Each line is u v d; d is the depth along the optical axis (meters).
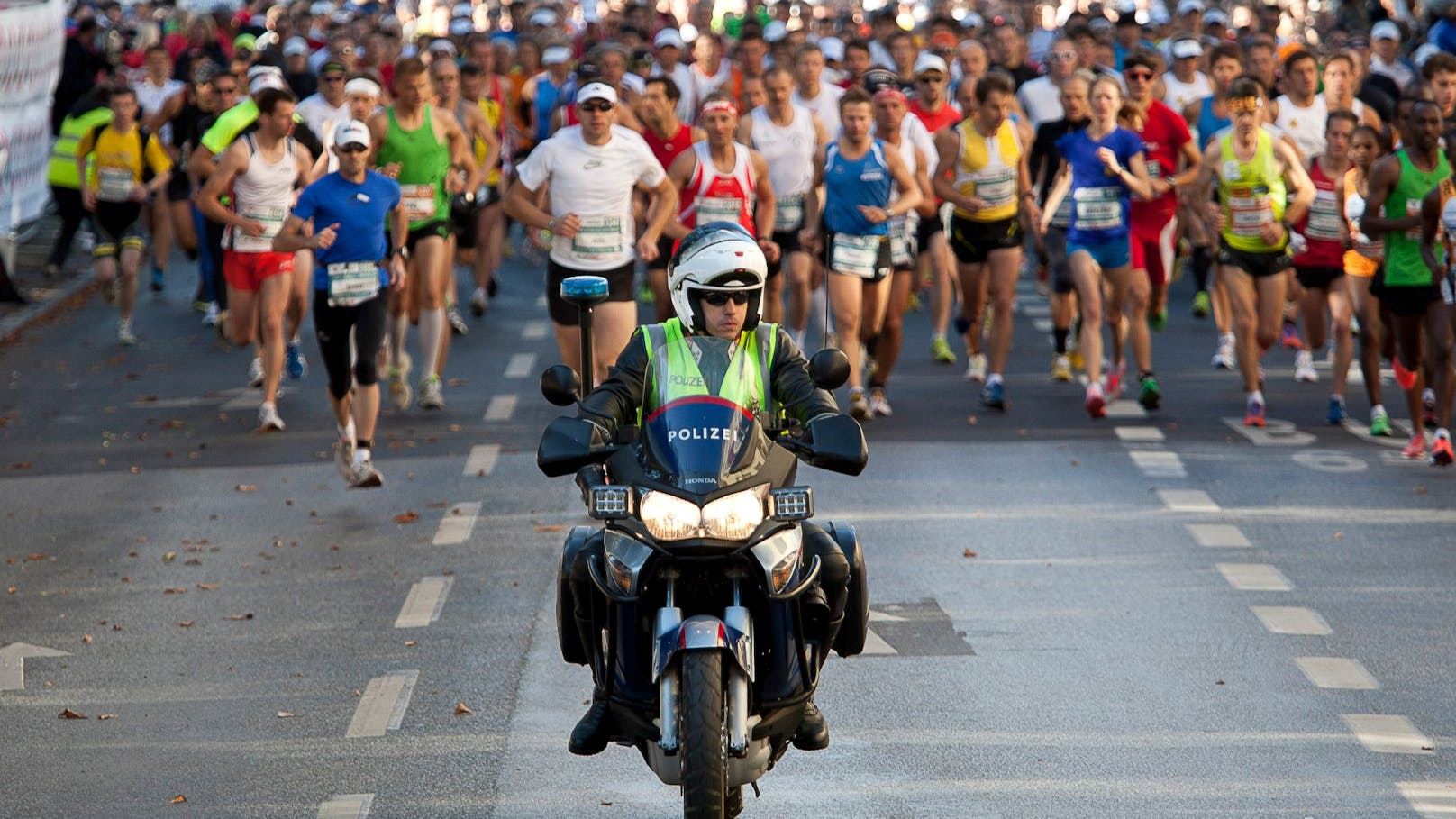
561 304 46.09
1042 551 38.44
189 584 36.75
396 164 52.59
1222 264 51.47
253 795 25.72
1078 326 61.00
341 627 33.62
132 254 65.69
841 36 97.31
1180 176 56.78
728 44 112.81
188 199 74.31
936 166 55.00
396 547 39.22
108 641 33.09
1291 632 32.84
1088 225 52.56
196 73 73.25
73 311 72.81
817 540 22.55
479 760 26.92
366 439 43.75
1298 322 70.25
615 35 103.19
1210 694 29.56
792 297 55.34
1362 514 41.53
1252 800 25.06
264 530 41.00
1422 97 56.31
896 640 32.50
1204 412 53.50
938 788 25.62
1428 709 28.80
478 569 37.31
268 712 29.17
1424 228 45.84
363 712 29.00
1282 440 49.72
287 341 57.72
